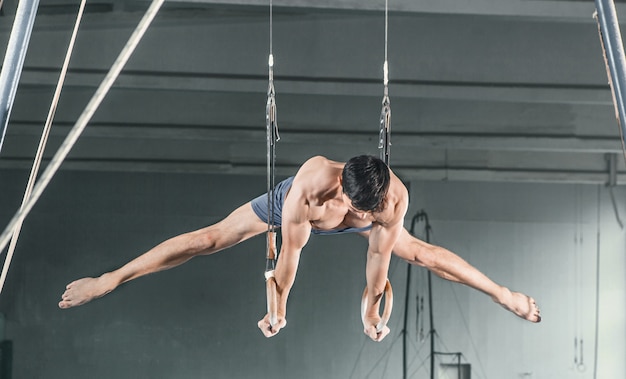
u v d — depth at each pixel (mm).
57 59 8516
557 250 15961
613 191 16016
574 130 11586
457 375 15781
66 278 15453
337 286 15883
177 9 8703
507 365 15828
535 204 15945
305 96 11156
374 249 4656
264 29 8805
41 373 15406
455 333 15836
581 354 15859
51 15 8484
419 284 15914
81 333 15570
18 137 13984
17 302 15414
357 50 8836
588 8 7945
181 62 8695
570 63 9055
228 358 15727
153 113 11133
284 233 4555
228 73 8750
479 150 14906
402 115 11367
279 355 15758
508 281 15781
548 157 14969
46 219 15492
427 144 11352
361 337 15789
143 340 15680
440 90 8930
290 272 4676
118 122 11086
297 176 4445
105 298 15719
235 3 7684
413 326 15805
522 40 9031
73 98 11023
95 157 14180
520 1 7914
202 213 15617
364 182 3984
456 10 7852
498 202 15891
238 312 15828
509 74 8984
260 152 14477
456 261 5684
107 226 15531
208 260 15922
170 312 15773
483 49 8977
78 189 15555
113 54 8562
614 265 15961
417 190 15781
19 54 3383
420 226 15711
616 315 15969
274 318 4602
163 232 15562
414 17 8875
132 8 8578
